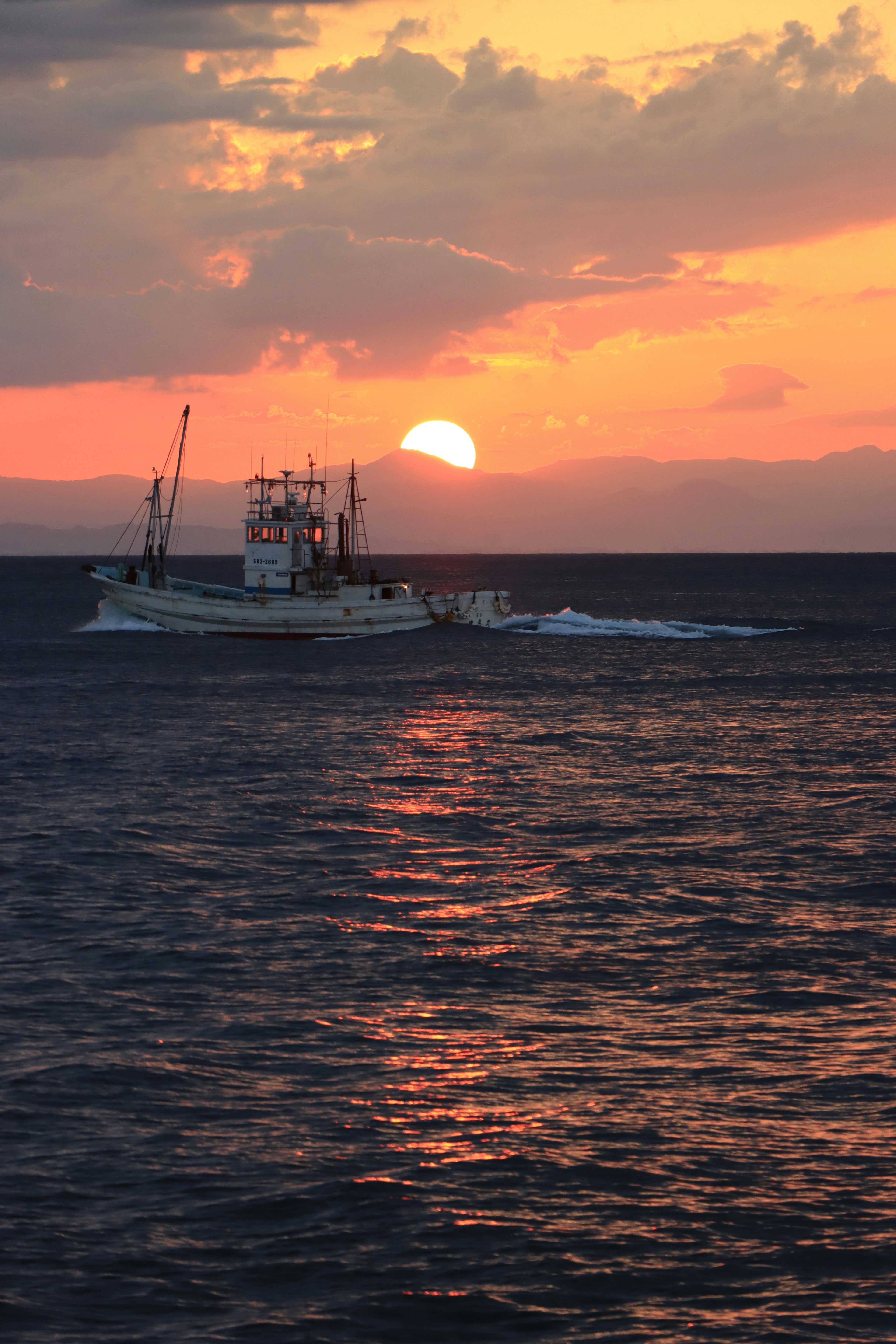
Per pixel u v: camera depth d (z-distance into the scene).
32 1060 44.50
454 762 118.50
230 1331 29.11
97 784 105.88
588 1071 43.72
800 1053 45.19
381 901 67.88
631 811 94.62
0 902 67.19
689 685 187.00
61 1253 32.12
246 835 85.62
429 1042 46.47
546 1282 31.08
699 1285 31.05
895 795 100.94
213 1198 34.91
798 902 67.75
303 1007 50.31
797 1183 35.72
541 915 64.75
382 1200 34.78
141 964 56.12
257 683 189.25
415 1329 29.28
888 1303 30.27
